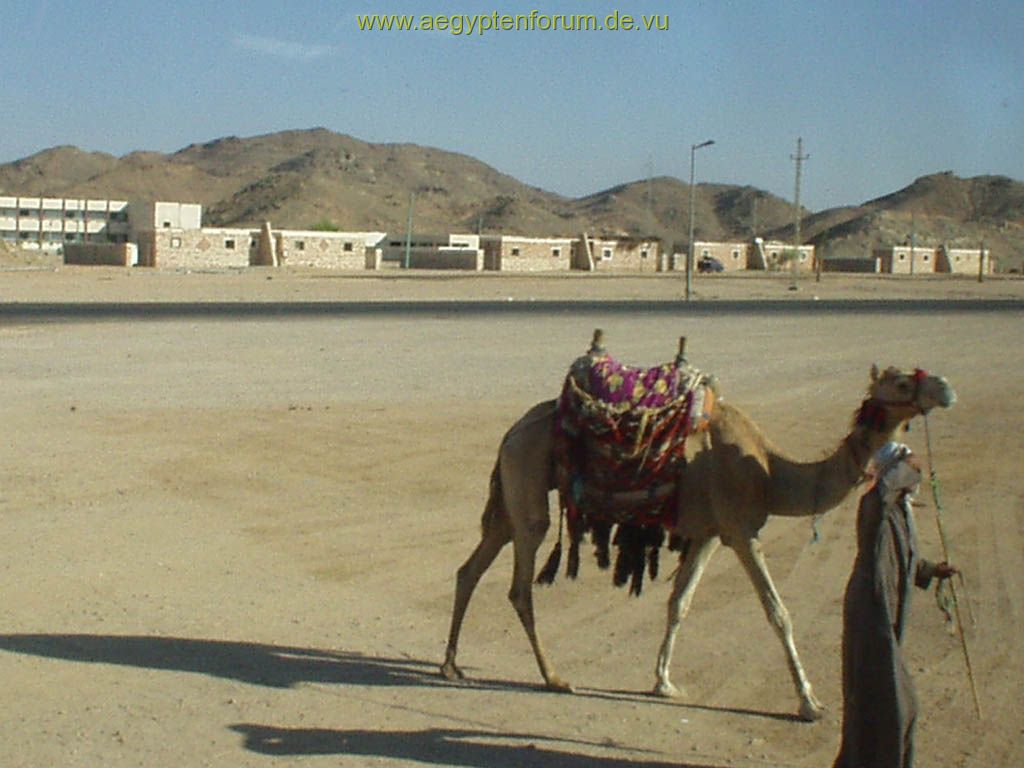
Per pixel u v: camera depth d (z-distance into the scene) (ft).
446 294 183.01
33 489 47.03
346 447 55.83
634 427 25.79
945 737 24.94
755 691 27.63
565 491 26.86
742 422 26.55
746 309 153.99
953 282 284.61
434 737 24.62
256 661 29.35
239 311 133.39
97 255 298.56
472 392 73.20
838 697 27.14
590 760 23.54
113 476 49.55
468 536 41.65
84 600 34.06
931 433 63.00
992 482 50.83
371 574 37.27
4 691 26.89
